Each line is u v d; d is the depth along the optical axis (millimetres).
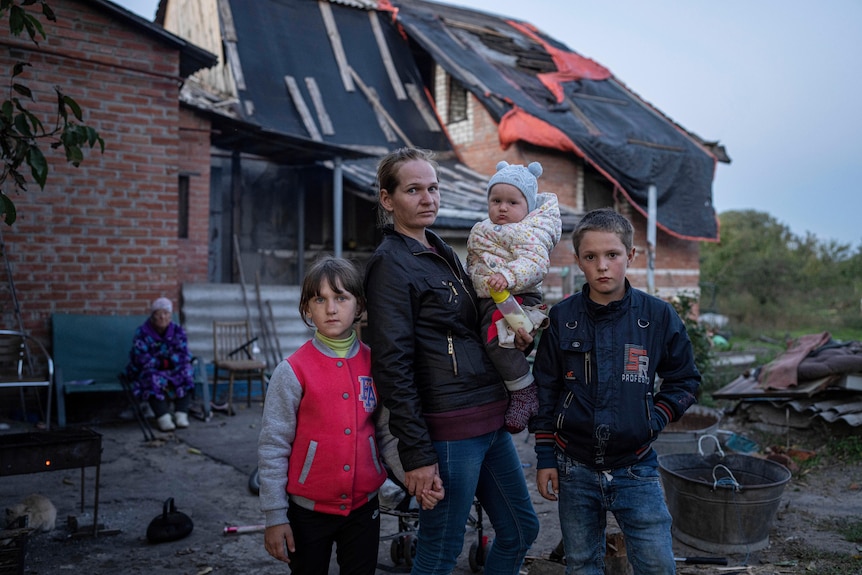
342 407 2572
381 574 3889
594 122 14945
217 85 13539
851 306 25641
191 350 8969
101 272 7973
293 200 12719
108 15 7875
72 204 7793
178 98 8469
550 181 14547
